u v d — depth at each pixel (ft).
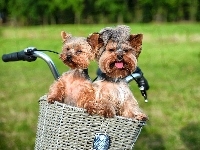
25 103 33.94
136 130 10.52
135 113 11.49
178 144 24.61
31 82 43.65
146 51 70.23
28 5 187.42
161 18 179.22
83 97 11.46
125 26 11.87
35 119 29.63
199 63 56.18
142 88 12.86
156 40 87.10
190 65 54.44
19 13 189.78
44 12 187.11
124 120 10.41
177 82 42.06
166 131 26.81
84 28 119.96
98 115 10.38
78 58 11.82
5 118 29.84
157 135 26.16
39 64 57.62
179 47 76.07
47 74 49.14
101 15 186.29
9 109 32.12
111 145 10.51
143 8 180.96
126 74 11.69
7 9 194.90
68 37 12.44
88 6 185.78
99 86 11.76
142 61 58.70
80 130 10.50
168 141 25.12
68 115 10.47
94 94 11.57
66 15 186.29
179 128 27.37
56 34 105.60
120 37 11.62
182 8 176.35
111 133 10.46
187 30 103.96
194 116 29.73
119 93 11.68
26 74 49.42
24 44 85.20
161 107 31.91
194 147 24.11
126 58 11.46
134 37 11.75
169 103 33.04
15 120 29.32
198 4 173.06
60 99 11.64
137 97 34.78
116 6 183.62
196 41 85.30
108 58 11.51
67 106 10.45
